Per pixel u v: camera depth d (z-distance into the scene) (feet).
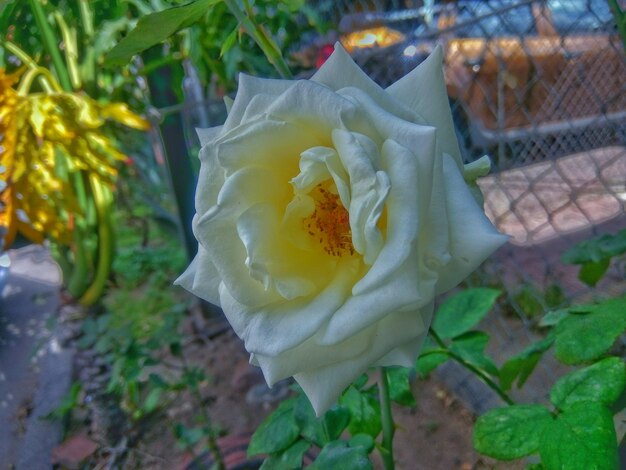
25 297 3.47
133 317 2.92
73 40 2.36
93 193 2.80
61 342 2.75
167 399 2.27
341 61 0.62
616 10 0.91
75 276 2.91
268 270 0.59
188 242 2.60
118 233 4.12
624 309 0.80
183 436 1.59
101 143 2.21
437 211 0.54
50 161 2.18
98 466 1.97
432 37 1.71
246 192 0.60
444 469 1.72
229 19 1.58
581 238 1.84
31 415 2.28
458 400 2.01
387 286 0.52
